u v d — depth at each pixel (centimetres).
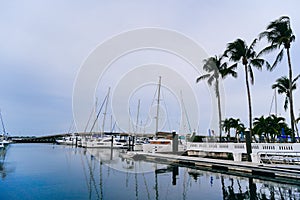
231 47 3144
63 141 9750
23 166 2675
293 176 1652
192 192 1478
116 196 1373
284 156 1912
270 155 2091
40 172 2239
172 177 2008
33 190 1492
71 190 1502
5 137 7744
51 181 1788
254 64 2934
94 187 1594
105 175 2095
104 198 1327
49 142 11944
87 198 1320
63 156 4031
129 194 1421
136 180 1870
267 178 1809
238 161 2189
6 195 1362
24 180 1823
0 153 4719
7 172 2227
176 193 1456
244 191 1476
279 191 1455
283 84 3434
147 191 1502
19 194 1390
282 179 1711
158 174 2159
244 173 1994
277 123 4578
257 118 5012
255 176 1888
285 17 2539
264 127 4628
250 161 2123
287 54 2516
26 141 11594
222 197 1359
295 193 1401
